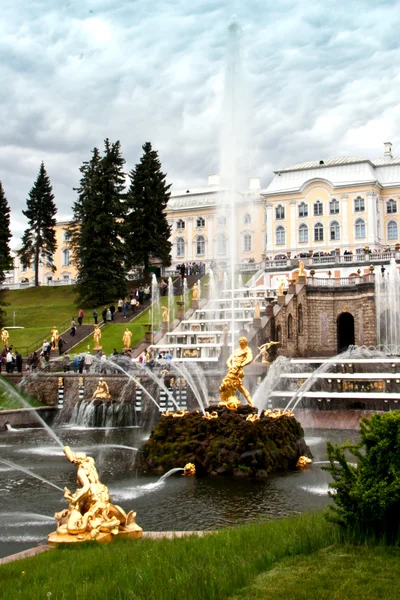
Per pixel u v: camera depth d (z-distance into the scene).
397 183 104.75
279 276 75.94
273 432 23.62
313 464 24.61
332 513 13.36
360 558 10.39
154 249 85.75
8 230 96.12
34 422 42.19
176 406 40.94
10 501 19.75
